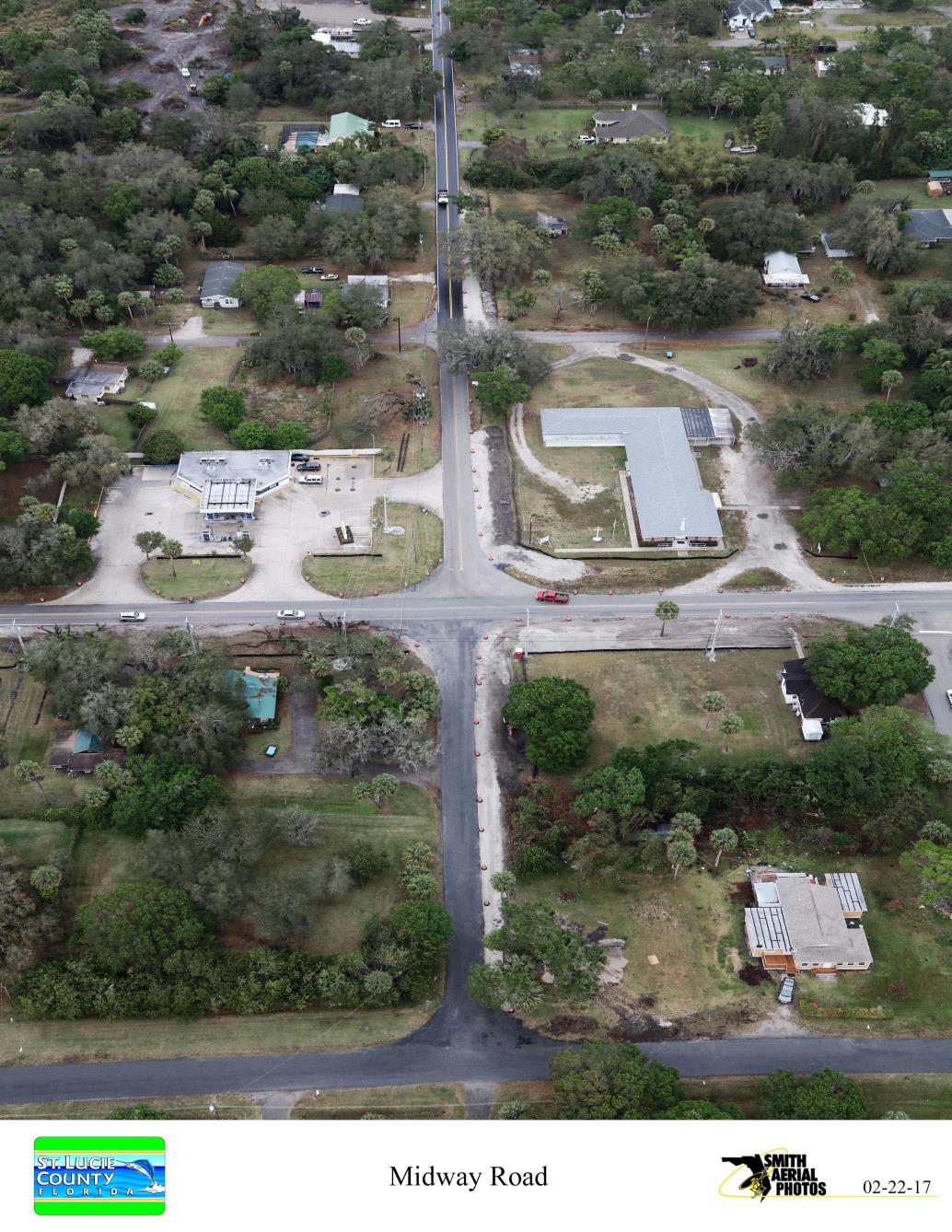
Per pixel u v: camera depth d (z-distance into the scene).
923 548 146.88
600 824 111.81
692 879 111.94
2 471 156.75
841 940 103.94
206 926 104.00
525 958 100.19
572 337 194.25
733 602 143.88
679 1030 99.75
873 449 154.75
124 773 116.12
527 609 142.62
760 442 159.88
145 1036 99.25
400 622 140.25
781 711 129.75
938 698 131.12
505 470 165.00
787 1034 99.69
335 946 106.06
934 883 107.06
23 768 115.56
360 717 121.31
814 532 147.88
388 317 196.00
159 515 156.25
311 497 159.88
